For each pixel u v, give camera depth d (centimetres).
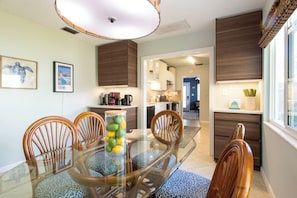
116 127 139
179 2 221
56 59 315
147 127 407
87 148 165
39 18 267
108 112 140
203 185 124
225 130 257
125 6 123
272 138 180
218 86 299
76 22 138
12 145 252
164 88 612
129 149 160
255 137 234
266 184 199
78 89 359
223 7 234
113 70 380
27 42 270
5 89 245
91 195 109
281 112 184
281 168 149
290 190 128
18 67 259
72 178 119
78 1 117
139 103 386
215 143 267
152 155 149
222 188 64
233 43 255
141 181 114
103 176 118
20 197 104
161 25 289
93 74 395
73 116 348
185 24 286
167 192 116
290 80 154
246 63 246
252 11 244
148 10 128
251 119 237
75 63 352
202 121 660
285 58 159
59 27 302
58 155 150
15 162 255
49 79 303
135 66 382
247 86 278
